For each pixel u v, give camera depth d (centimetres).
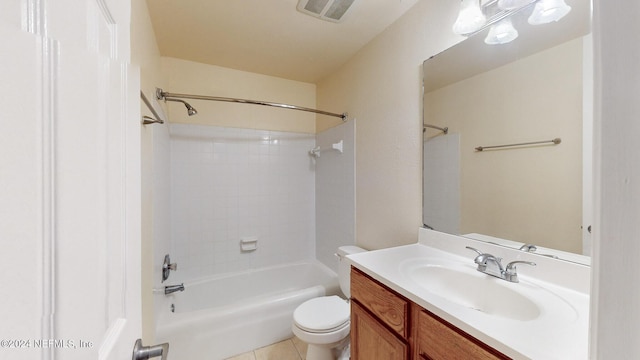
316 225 272
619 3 26
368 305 107
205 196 229
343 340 145
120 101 42
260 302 179
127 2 46
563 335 61
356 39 181
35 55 22
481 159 114
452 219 126
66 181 26
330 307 157
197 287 214
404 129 153
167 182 197
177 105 217
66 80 26
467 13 107
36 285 22
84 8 30
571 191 87
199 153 226
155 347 49
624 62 25
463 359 68
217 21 160
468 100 118
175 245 217
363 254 124
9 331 20
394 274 100
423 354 82
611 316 27
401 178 156
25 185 21
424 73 138
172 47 194
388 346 95
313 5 144
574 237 86
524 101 99
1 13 20
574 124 86
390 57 163
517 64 101
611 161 27
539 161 95
